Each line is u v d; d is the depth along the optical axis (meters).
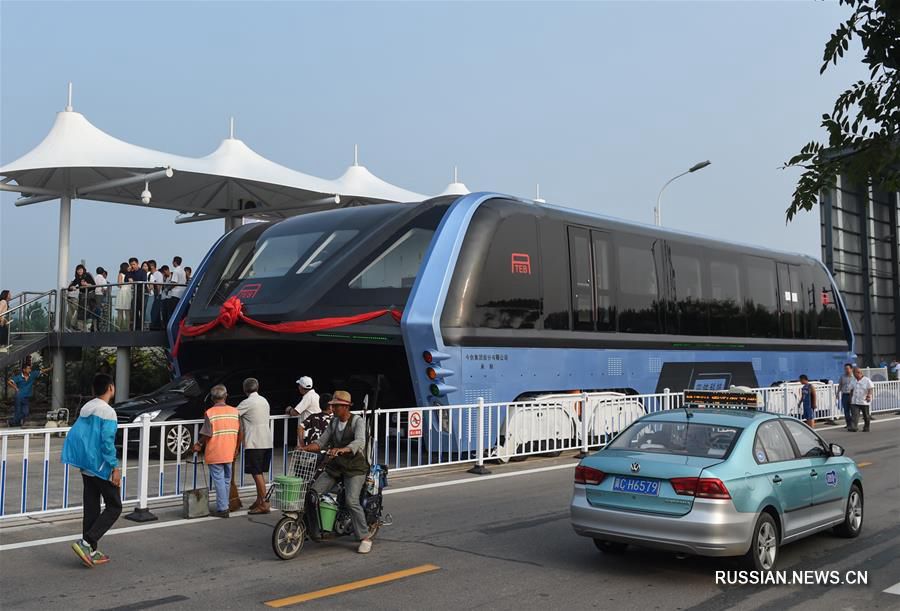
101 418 7.50
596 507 7.42
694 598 6.65
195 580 7.06
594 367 16.30
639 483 7.21
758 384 21.14
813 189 4.90
